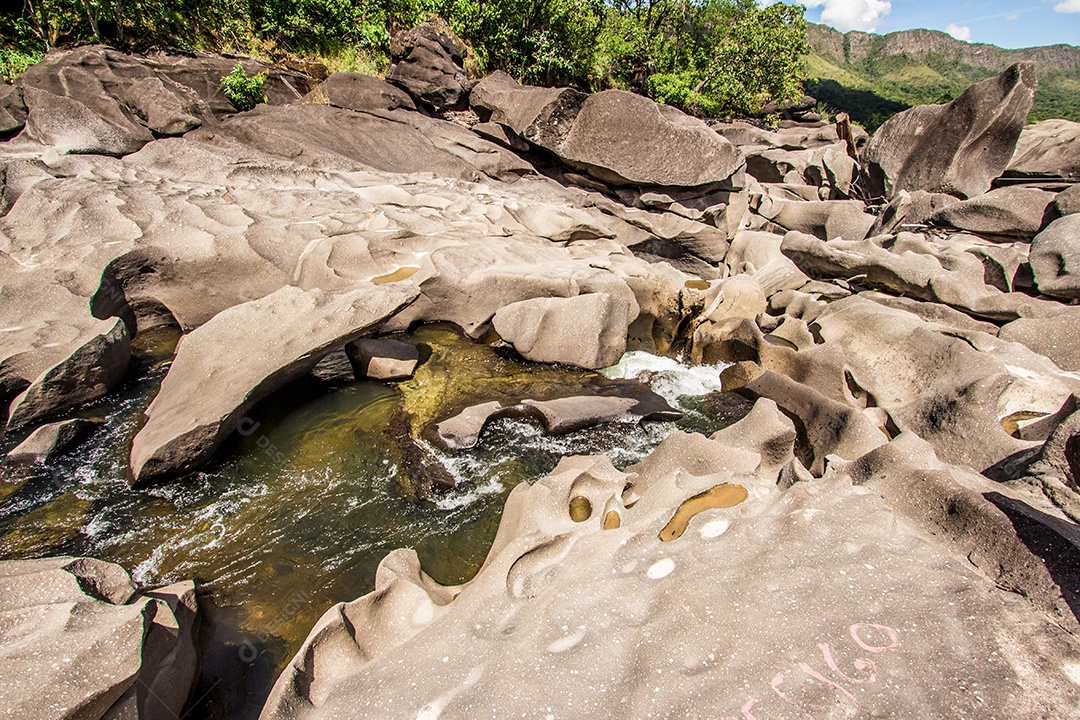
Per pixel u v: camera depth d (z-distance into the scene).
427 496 6.80
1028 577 3.97
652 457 6.07
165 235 10.08
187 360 7.61
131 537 6.05
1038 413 6.91
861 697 3.24
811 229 15.74
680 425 8.47
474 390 8.91
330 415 8.13
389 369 8.95
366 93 18.55
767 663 3.44
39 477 6.77
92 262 9.23
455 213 13.27
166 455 6.56
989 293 9.80
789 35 31.81
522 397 8.77
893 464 5.09
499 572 4.44
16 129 14.76
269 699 3.72
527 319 9.77
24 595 4.11
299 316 7.89
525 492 5.54
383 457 7.38
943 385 7.46
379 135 17.59
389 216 12.14
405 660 3.89
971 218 12.31
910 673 3.36
